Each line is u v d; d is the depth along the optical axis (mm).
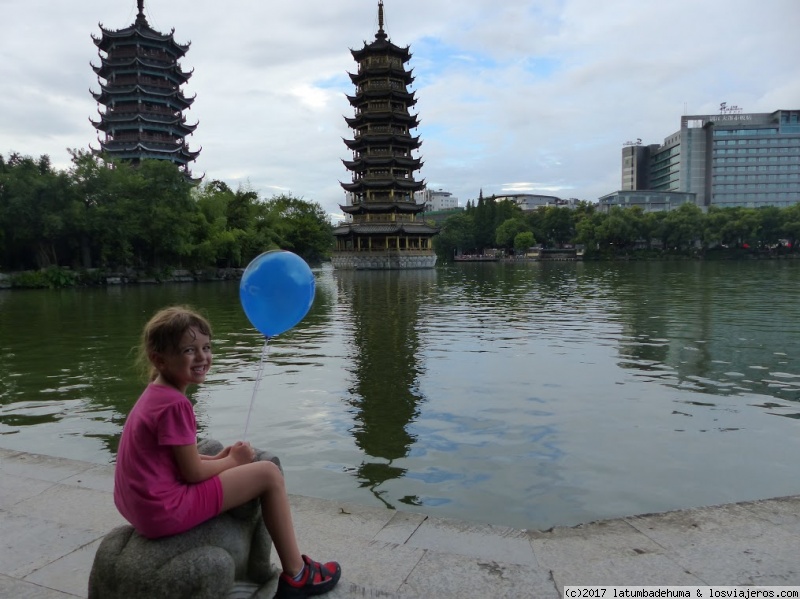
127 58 71875
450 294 38125
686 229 110188
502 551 4090
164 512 2754
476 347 17141
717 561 3889
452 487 7133
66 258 54594
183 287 48906
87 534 4410
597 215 118500
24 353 16812
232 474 3027
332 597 3328
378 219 82438
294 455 8266
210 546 2881
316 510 4785
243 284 4230
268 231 70875
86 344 18406
